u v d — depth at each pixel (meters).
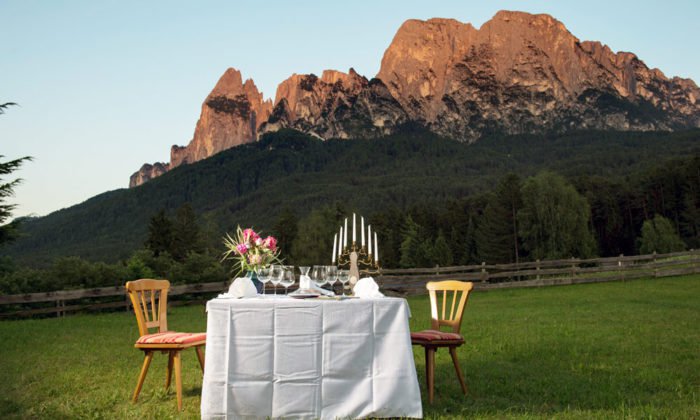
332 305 4.00
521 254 56.41
